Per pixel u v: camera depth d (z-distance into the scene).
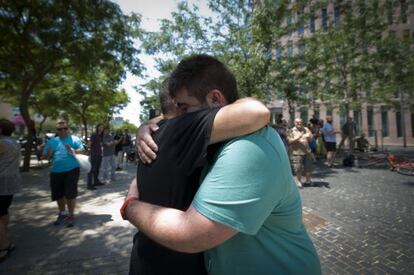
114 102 27.44
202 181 0.90
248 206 0.78
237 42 10.48
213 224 0.77
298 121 7.89
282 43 11.58
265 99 11.84
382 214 5.23
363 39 13.20
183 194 0.90
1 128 4.00
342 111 14.98
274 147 0.87
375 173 10.04
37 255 3.86
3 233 3.80
